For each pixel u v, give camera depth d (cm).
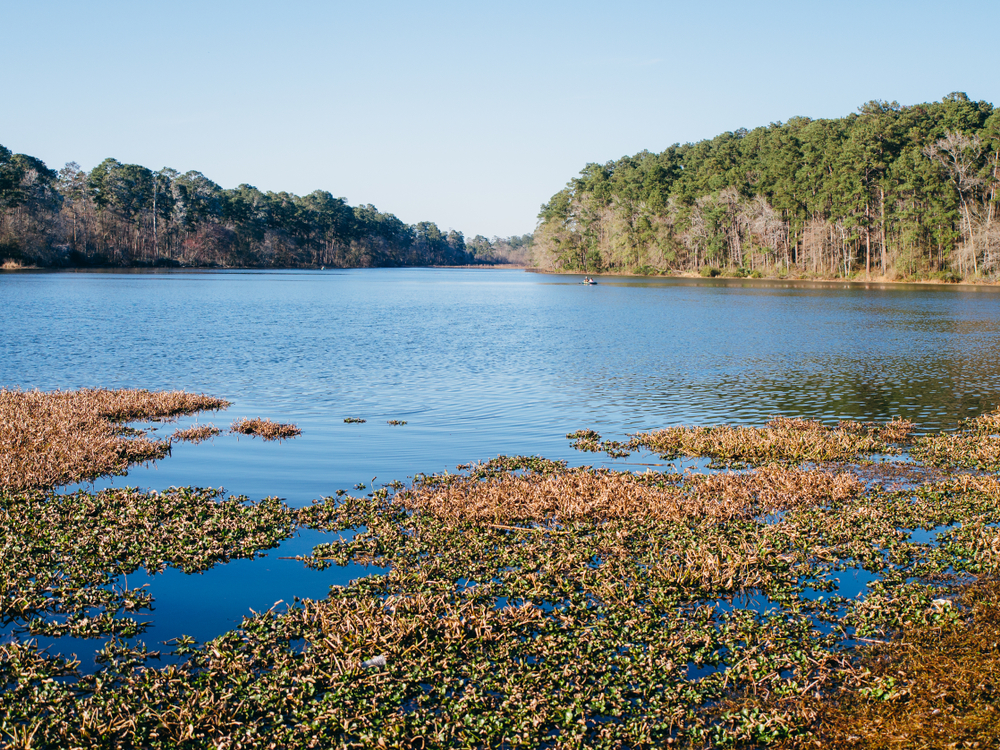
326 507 1482
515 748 766
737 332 4809
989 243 9550
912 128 10281
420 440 2089
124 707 803
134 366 3362
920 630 963
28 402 2302
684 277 14038
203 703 805
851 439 2025
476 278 15775
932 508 1452
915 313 6034
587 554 1229
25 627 1000
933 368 3341
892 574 1139
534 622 999
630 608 1038
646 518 1404
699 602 1072
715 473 1730
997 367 3356
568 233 17575
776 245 12606
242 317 5784
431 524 1370
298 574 1181
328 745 767
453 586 1106
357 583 1119
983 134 9769
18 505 1444
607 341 4388
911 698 820
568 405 2583
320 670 877
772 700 830
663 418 2389
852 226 10956
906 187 9981
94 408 2283
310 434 2148
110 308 6200
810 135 11988
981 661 882
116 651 931
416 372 3272
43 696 824
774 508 1480
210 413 2427
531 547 1248
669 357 3722
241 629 989
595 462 1869
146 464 1823
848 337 4494
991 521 1382
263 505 1495
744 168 13288
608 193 16512
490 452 1966
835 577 1157
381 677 863
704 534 1322
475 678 873
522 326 5316
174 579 1162
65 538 1276
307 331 4894
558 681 867
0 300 6669
